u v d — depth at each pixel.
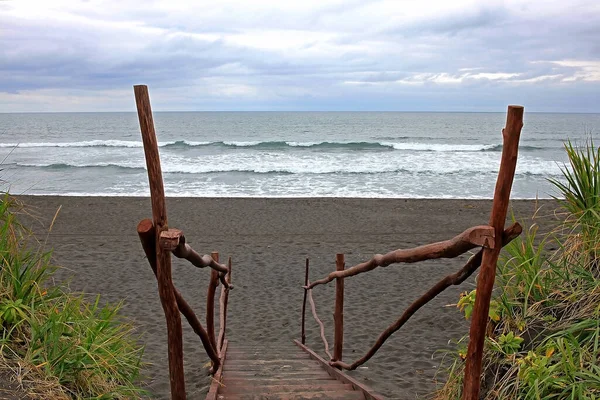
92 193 20.23
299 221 14.48
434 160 29.77
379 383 5.15
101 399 2.99
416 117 115.00
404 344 6.52
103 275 9.59
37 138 52.28
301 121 90.81
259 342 6.99
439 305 8.01
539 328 3.29
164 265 2.34
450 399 3.36
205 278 9.81
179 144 37.41
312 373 4.96
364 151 34.88
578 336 2.99
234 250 11.72
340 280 5.12
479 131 64.50
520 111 2.09
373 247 11.95
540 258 3.85
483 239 2.20
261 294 9.01
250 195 19.97
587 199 3.70
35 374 2.79
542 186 21.70
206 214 15.35
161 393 4.75
